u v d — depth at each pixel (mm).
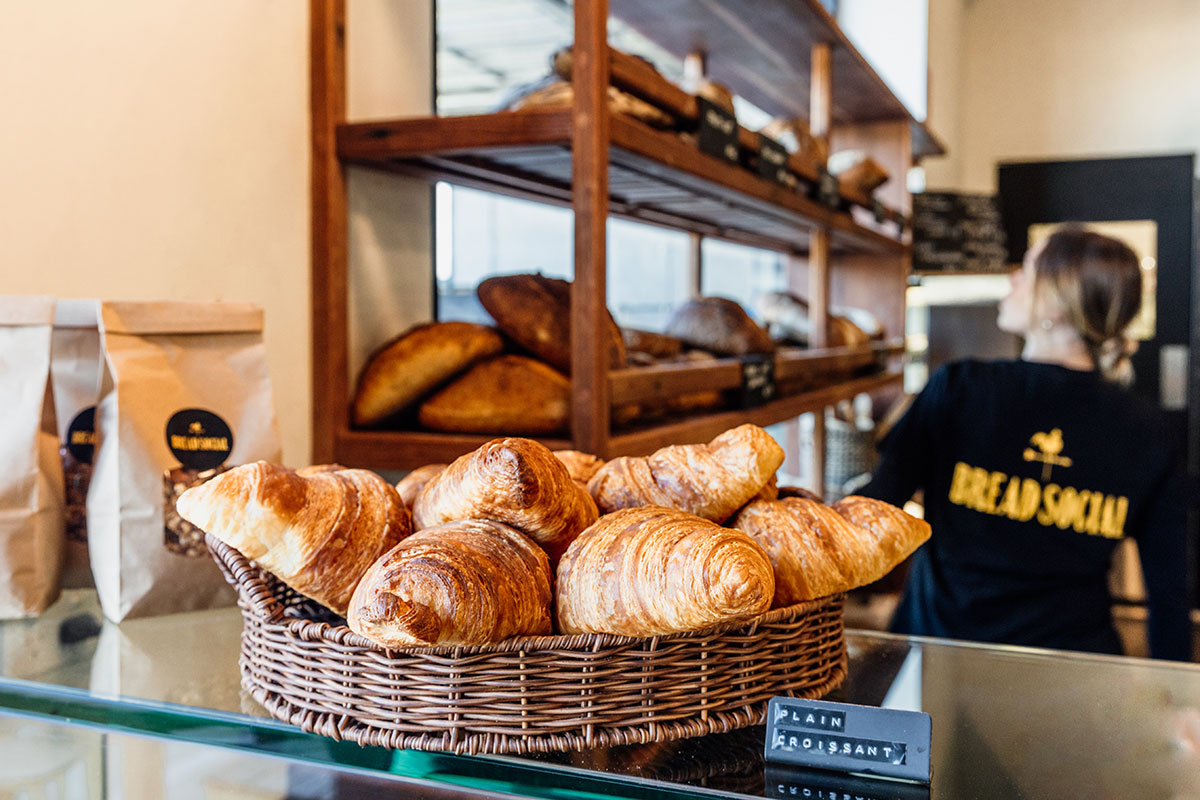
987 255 4500
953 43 5242
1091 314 1845
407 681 738
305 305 1483
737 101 3477
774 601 833
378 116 1634
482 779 729
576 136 1323
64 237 1120
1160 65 5215
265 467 805
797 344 2943
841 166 3025
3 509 1071
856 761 712
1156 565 1742
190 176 1277
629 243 3797
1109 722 838
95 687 876
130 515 1088
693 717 770
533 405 1393
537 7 2953
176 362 1126
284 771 779
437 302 1850
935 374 1889
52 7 1094
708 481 852
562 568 771
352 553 812
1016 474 1771
